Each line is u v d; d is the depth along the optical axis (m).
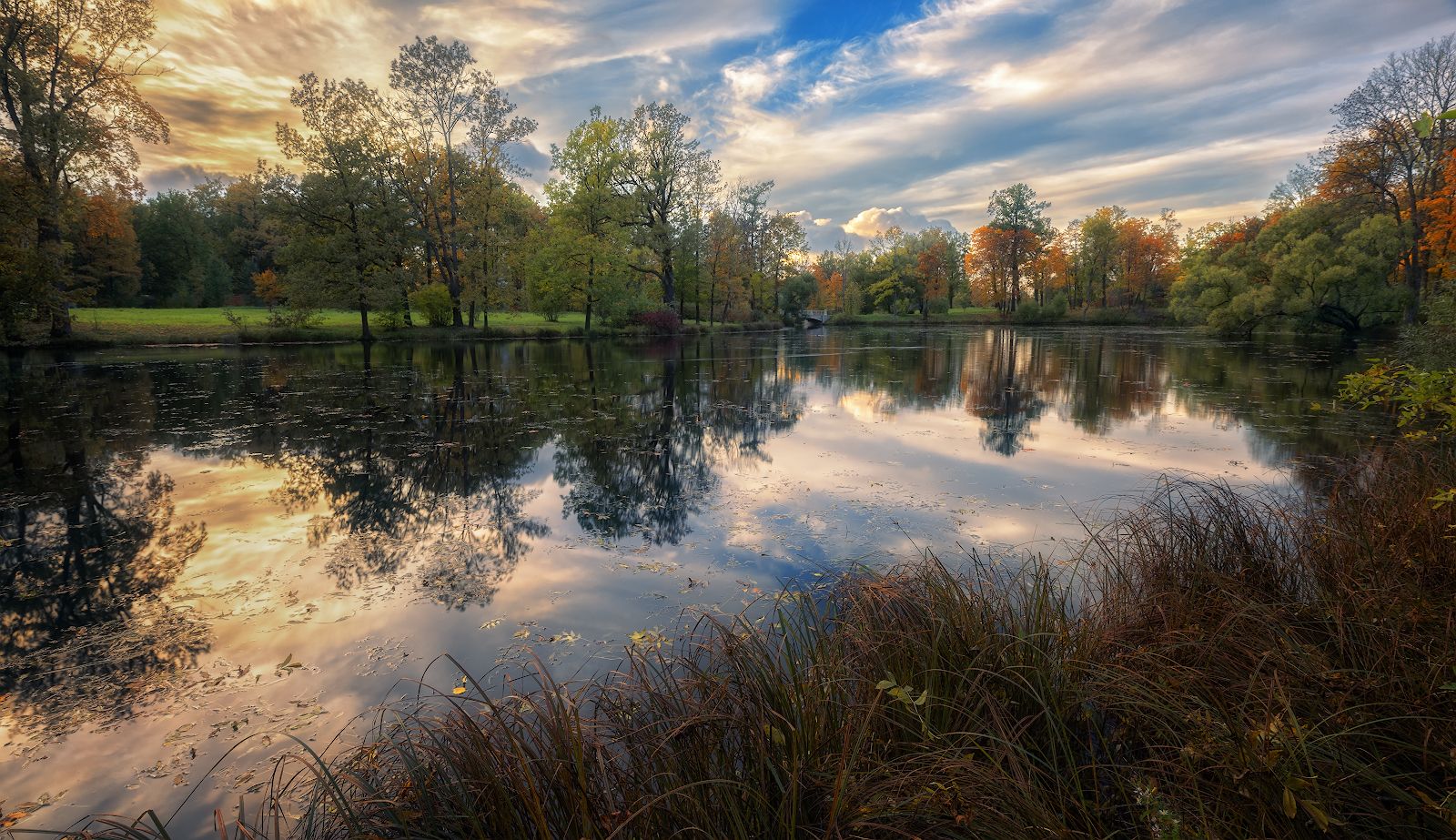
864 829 2.21
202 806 3.01
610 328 40.03
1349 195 32.12
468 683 3.94
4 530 6.99
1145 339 38.41
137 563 6.05
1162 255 62.62
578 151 37.78
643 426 12.75
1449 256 21.77
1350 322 31.88
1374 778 2.19
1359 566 4.06
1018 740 2.71
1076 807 2.40
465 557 6.14
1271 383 18.09
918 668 3.07
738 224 55.88
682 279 46.62
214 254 56.94
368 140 31.16
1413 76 27.25
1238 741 2.38
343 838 2.38
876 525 6.80
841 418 13.55
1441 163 27.27
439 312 36.12
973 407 14.79
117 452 10.44
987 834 2.17
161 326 30.19
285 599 5.27
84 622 4.91
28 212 23.94
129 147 26.23
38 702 3.88
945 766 2.35
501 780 2.35
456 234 35.97
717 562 5.91
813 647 3.31
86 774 3.26
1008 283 66.12
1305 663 2.98
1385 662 2.96
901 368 23.44
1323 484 7.99
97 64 25.27
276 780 3.16
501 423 13.01
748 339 41.41
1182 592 4.12
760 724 2.45
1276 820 2.18
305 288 29.89
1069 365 23.69
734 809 2.15
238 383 18.25
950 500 7.67
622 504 7.77
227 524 7.14
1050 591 3.87
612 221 38.62
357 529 6.98
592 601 5.12
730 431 12.15
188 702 3.87
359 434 11.91
